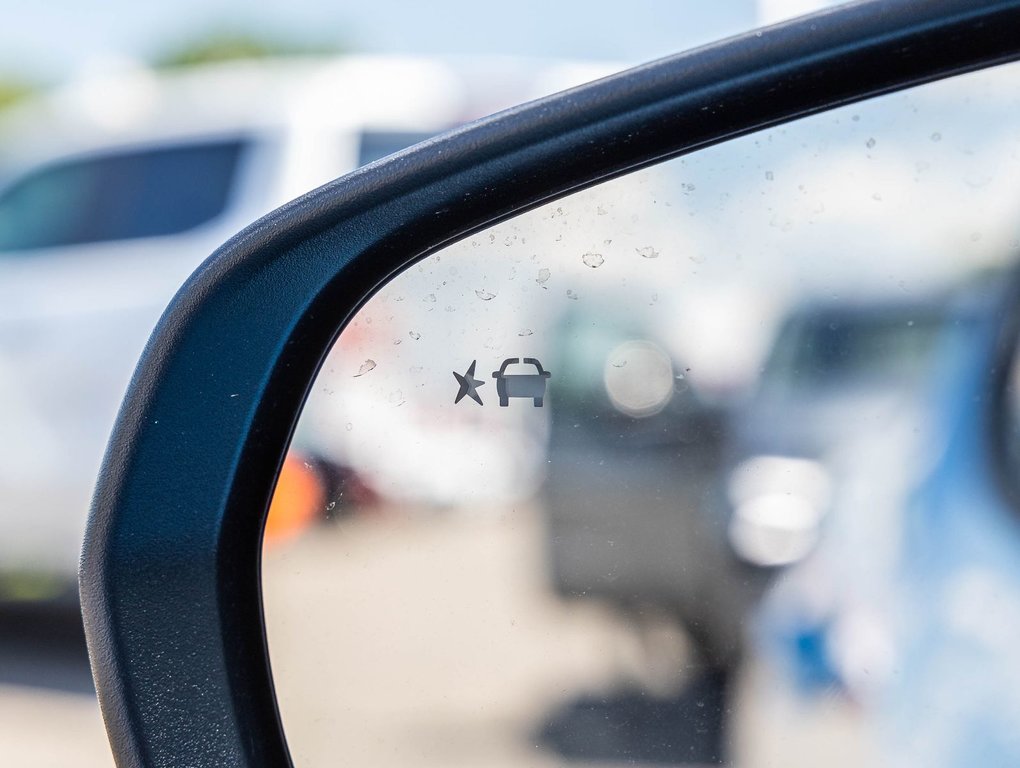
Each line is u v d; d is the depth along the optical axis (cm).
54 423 109
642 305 37
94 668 33
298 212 35
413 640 35
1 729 100
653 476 40
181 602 34
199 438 34
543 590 37
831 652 47
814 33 35
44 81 1005
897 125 36
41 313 110
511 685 36
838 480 53
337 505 35
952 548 47
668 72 35
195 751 33
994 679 42
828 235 38
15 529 110
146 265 109
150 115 118
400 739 35
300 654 35
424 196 35
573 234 36
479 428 36
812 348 53
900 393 51
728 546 45
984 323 49
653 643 40
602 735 38
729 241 37
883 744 45
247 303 35
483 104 115
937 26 35
